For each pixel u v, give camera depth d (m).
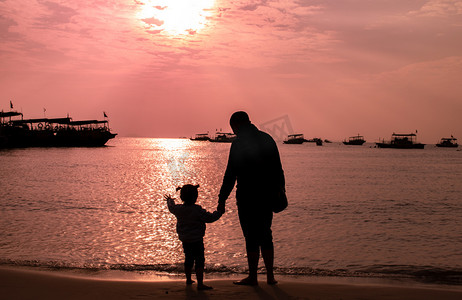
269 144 4.93
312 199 20.02
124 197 19.86
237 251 9.00
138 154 92.44
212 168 50.59
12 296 4.62
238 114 5.08
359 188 26.23
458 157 102.75
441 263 8.09
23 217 13.33
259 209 4.97
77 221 12.70
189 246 5.11
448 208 17.02
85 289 4.96
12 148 110.00
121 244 9.55
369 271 7.45
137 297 4.60
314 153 121.69
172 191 23.47
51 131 120.00
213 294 4.73
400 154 122.88
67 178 31.47
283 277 6.74
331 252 9.03
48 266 7.05
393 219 13.94
